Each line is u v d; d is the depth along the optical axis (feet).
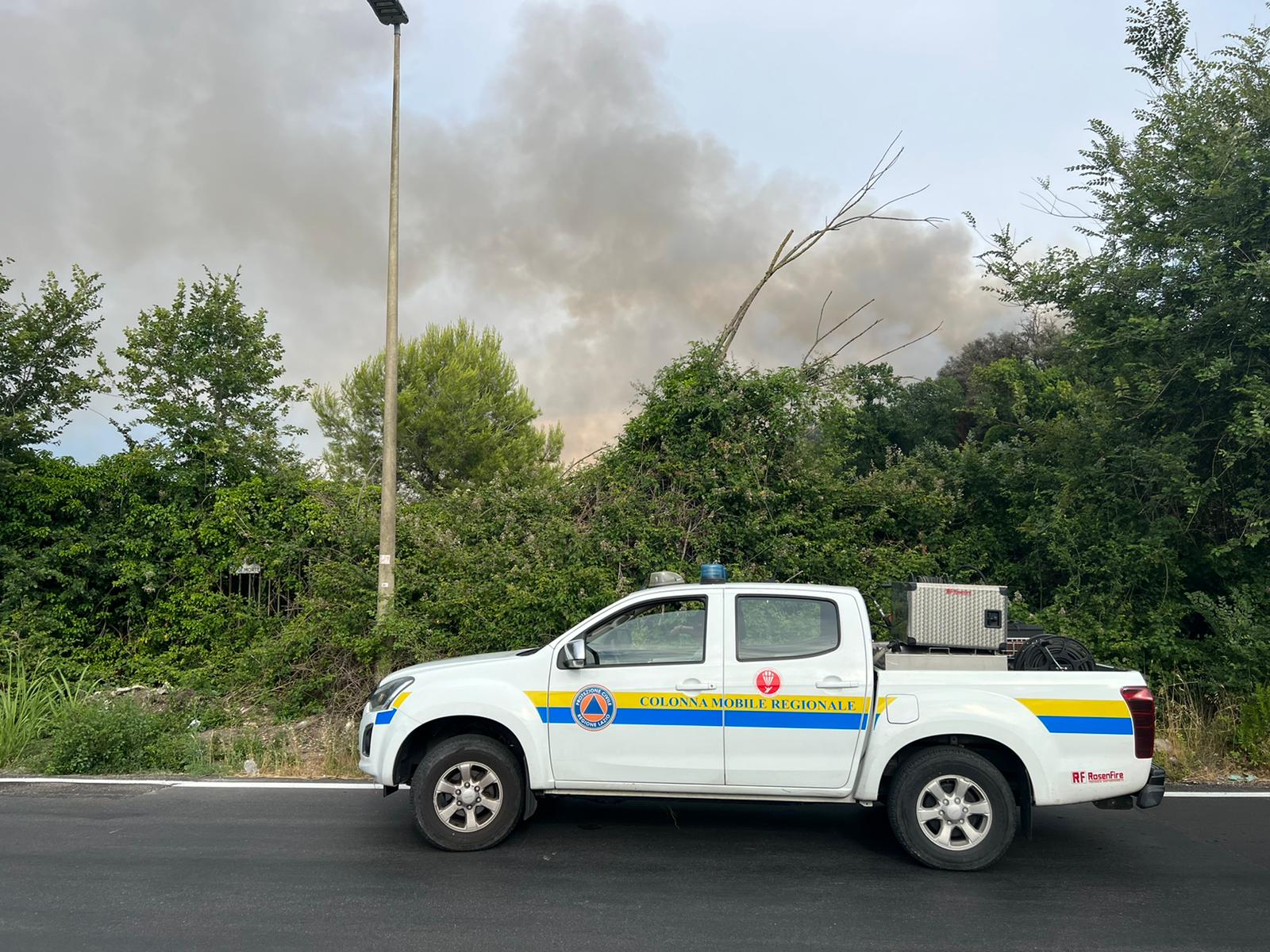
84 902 17.20
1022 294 39.68
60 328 46.78
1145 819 23.68
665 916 16.60
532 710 20.44
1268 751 28.60
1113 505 38.37
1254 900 17.70
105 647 44.73
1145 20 38.50
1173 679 34.09
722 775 20.04
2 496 44.78
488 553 39.06
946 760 19.57
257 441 48.06
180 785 27.12
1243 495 35.17
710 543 40.83
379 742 20.86
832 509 43.01
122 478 45.57
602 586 36.60
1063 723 19.52
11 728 30.96
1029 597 42.63
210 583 45.21
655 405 43.78
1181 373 36.35
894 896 17.76
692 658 20.53
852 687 19.90
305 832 21.98
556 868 19.31
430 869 19.17
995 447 45.16
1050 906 17.29
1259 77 36.52
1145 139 38.22
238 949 15.01
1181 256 35.86
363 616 37.91
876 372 46.60
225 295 48.80
